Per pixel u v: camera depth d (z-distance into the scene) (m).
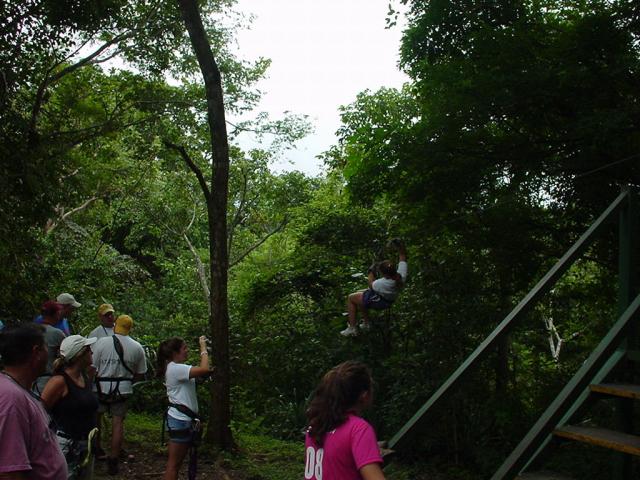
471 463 9.27
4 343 2.95
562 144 9.84
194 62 16.00
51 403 4.14
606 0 9.55
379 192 10.98
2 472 2.63
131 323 7.25
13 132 10.69
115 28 14.13
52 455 2.90
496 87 9.30
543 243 10.59
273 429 10.99
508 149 10.05
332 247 14.07
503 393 9.55
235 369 11.66
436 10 10.31
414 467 9.20
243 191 24.02
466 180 10.09
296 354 11.73
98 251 17.91
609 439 3.47
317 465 2.71
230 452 8.20
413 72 11.11
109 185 21.16
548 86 9.05
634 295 4.62
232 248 25.80
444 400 3.74
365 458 2.57
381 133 10.51
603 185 9.30
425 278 10.20
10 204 10.34
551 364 11.97
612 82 8.88
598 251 10.31
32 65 12.25
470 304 9.73
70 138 14.89
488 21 10.59
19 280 9.98
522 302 4.11
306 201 23.50
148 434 8.95
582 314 12.12
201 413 10.23
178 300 19.95
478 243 10.34
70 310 7.25
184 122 16.78
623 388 3.78
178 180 23.66
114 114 16.38
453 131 9.88
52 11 11.27
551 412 3.81
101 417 7.43
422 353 9.74
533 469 3.78
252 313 14.56
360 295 8.58
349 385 2.77
